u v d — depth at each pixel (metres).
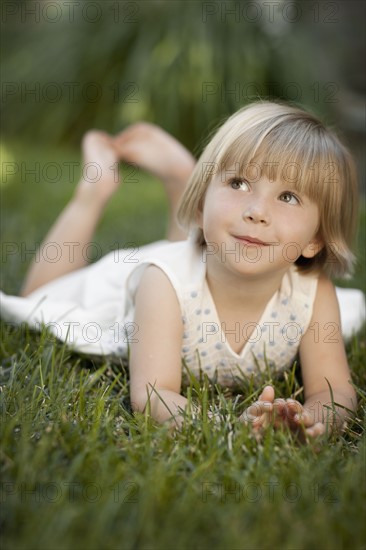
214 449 1.05
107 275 1.79
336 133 1.42
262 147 1.26
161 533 0.84
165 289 1.38
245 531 0.85
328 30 5.57
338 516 0.88
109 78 5.29
